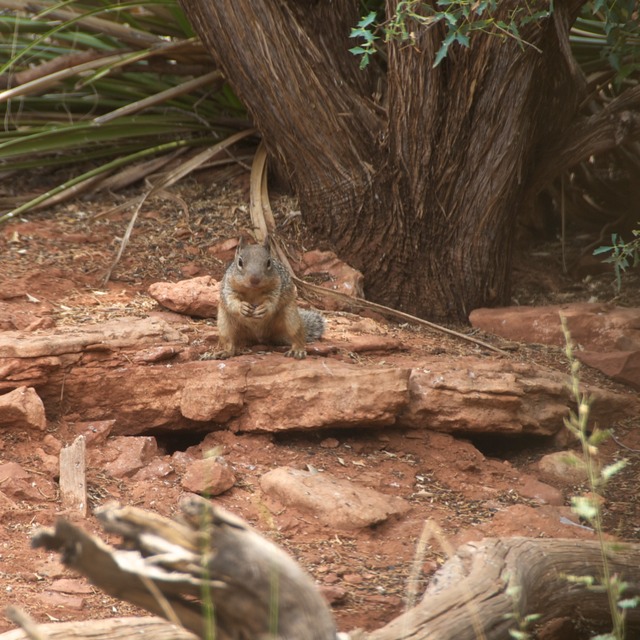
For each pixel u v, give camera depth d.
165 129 16.19
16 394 9.27
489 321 13.64
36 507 8.37
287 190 15.76
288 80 13.58
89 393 9.97
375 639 5.66
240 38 13.42
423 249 14.11
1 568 7.36
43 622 6.55
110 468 9.23
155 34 17.02
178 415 10.24
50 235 14.02
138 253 13.85
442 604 6.04
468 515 9.16
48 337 9.96
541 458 10.96
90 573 4.39
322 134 13.93
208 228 14.71
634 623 7.17
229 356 10.73
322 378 10.20
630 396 11.90
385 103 14.61
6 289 11.68
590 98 16.31
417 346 12.27
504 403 10.63
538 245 18.28
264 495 9.09
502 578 6.36
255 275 10.13
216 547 4.57
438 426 10.60
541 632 7.24
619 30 12.74
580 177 18.59
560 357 12.66
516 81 13.20
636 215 17.92
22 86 14.22
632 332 12.91
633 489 10.09
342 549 8.25
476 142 13.64
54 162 15.80
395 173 13.91
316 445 10.35
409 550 8.28
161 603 4.44
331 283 13.81
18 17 15.71
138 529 4.59
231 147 16.84
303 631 4.64
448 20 10.98
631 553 7.21
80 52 16.08
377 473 9.86
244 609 4.64
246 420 10.25
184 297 11.86
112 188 15.89
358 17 14.55
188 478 9.03
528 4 12.37
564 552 7.01
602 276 16.66
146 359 10.21
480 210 13.93
